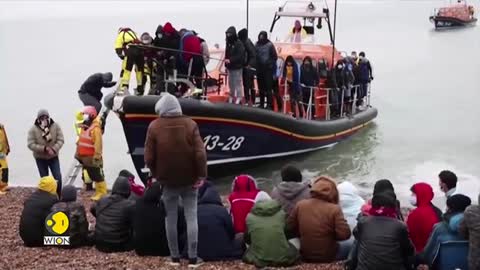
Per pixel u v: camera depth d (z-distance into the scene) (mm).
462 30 57719
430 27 63438
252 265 6762
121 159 15164
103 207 7398
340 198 7355
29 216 7535
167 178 6344
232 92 12273
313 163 14477
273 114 12961
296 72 13781
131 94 11344
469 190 12195
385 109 21703
